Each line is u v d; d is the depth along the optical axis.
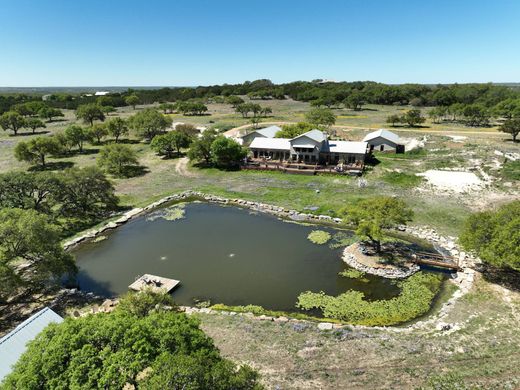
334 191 58.62
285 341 25.98
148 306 26.30
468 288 32.28
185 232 47.16
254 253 41.09
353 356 24.25
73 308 31.17
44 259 31.45
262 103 191.75
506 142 76.62
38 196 49.66
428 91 199.12
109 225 48.78
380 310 30.47
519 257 29.22
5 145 95.25
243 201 56.69
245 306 31.56
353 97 155.50
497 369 22.38
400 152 75.88
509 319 27.53
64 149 88.50
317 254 40.50
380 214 37.78
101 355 15.55
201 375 14.02
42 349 16.14
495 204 50.09
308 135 70.94
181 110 150.62
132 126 102.88
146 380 14.68
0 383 17.08
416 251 39.31
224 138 74.12
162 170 74.88
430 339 25.70
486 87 187.25
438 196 54.22
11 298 32.69
